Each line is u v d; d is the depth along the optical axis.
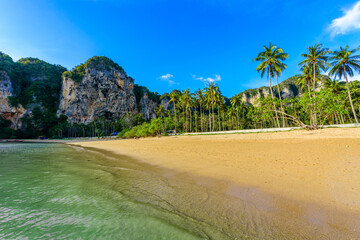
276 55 29.38
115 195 5.80
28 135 98.31
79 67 125.25
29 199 5.62
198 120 74.94
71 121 111.38
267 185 5.83
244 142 18.03
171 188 6.27
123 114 124.88
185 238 3.37
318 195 4.77
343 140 12.70
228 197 5.19
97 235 3.61
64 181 7.58
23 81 121.06
